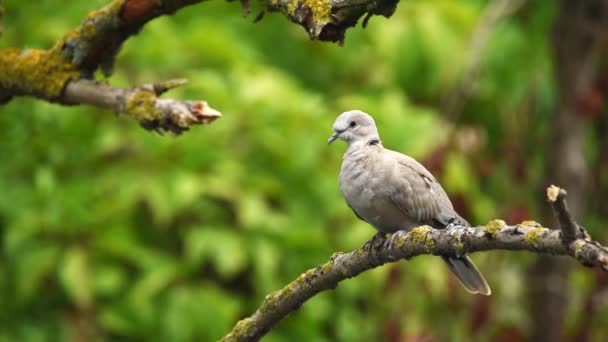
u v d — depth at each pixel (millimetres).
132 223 13367
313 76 15633
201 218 13227
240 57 14344
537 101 14359
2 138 14078
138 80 13961
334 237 13375
